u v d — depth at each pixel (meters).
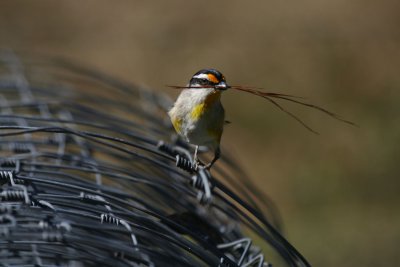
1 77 14.77
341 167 25.16
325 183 24.55
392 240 21.44
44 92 13.58
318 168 25.19
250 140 26.44
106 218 7.70
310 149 26.03
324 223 22.48
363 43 30.48
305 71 29.27
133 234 7.68
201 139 11.05
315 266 20.66
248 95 28.11
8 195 7.59
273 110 27.53
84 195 8.15
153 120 13.79
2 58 15.34
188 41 30.88
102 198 8.59
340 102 28.05
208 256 8.28
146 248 8.40
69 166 9.30
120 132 10.24
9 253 9.00
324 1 33.12
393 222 22.30
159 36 31.14
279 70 29.25
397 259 20.66
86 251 8.78
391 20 31.89
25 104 11.92
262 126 27.00
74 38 30.78
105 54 29.78
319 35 31.11
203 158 15.24
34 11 32.50
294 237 21.78
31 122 11.81
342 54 29.95
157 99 14.52
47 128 8.29
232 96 28.03
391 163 25.22
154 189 10.55
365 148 25.89
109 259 8.84
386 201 23.61
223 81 10.71
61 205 8.21
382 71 29.16
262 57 29.97
